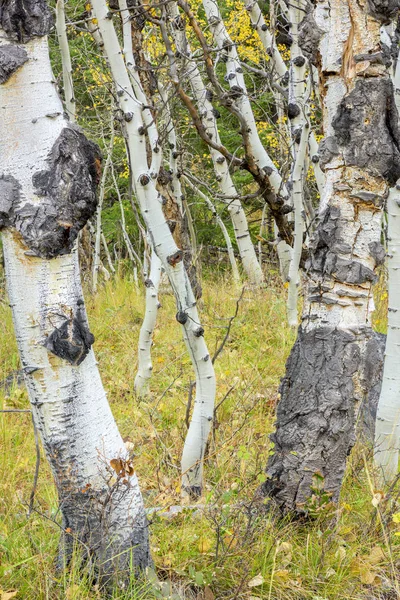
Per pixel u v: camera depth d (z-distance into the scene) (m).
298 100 5.46
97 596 2.71
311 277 3.25
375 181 3.09
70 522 2.77
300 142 5.27
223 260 14.03
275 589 2.94
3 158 2.50
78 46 9.08
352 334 3.19
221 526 3.16
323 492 3.23
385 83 3.05
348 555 3.14
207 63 3.64
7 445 4.36
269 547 3.08
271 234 13.25
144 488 3.91
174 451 4.37
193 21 3.51
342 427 3.21
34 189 2.47
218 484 3.69
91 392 2.67
